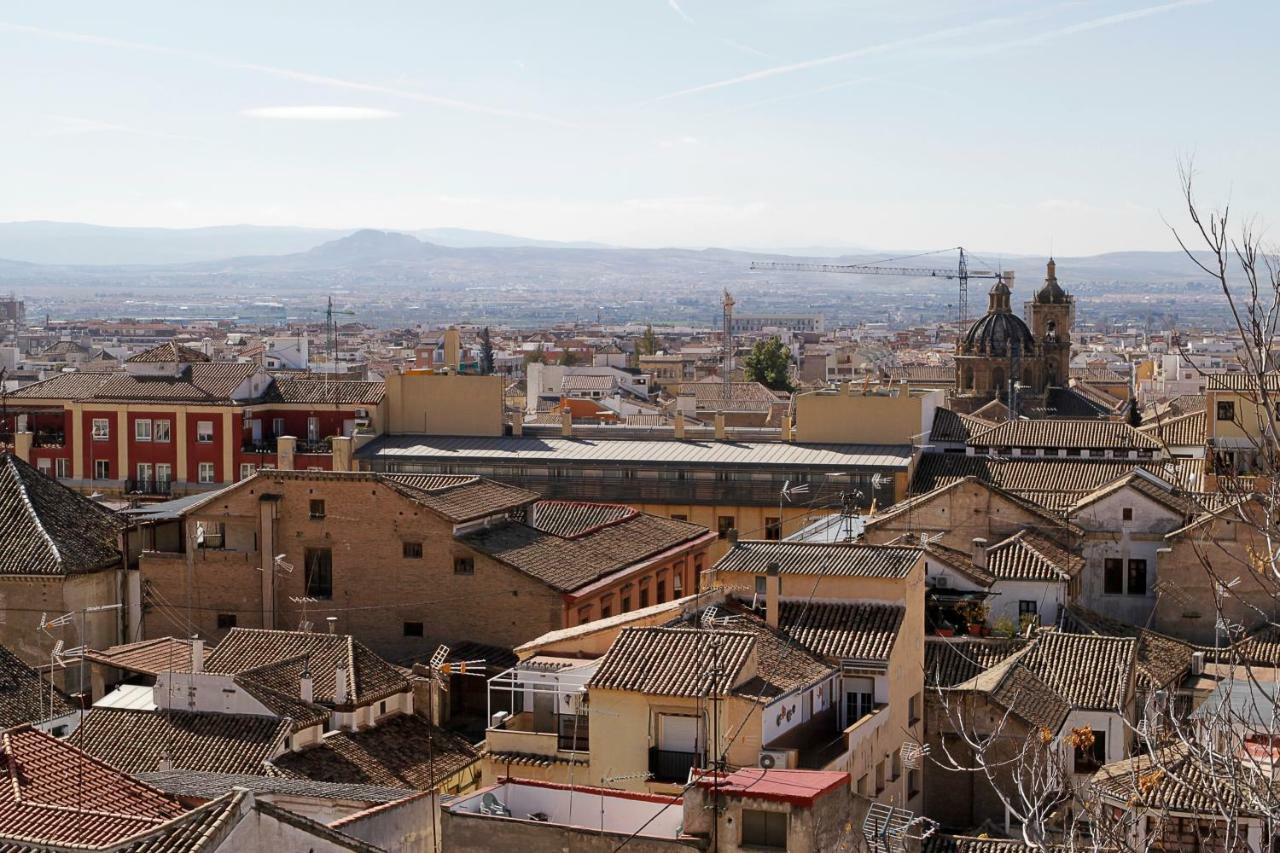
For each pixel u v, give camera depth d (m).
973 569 86.12
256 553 93.88
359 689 71.94
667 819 49.72
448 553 91.44
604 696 58.16
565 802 51.03
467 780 71.00
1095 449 134.12
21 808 44.12
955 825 68.62
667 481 130.88
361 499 92.50
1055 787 40.12
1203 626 93.06
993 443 137.00
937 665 74.75
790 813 46.56
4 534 93.38
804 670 62.50
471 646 89.12
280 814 41.59
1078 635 77.19
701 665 58.47
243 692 68.50
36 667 83.88
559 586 90.31
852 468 127.31
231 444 157.38
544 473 133.12
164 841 40.09
